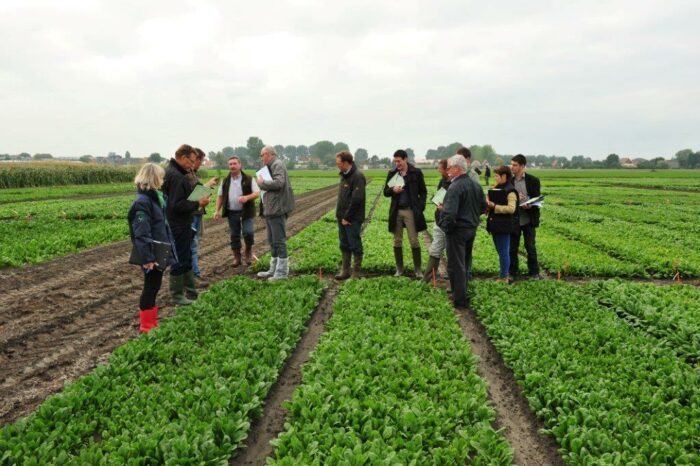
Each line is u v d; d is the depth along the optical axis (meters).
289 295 9.72
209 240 18.50
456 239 9.52
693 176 99.69
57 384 6.53
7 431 4.97
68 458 4.68
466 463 4.91
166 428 4.98
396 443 4.87
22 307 9.78
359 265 11.94
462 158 9.32
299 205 34.81
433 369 6.47
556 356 6.96
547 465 4.97
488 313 9.02
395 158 11.50
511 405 6.15
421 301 9.56
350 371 6.41
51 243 15.30
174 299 9.58
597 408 5.53
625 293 10.03
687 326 7.73
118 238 17.78
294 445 4.82
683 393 5.83
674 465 4.59
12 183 47.03
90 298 10.53
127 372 6.38
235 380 6.20
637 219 24.22
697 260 14.02
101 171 60.12
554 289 10.45
